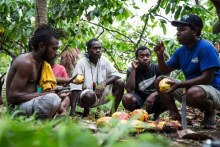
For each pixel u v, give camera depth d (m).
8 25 6.85
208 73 4.11
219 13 3.93
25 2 6.77
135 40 8.90
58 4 6.16
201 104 4.22
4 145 0.71
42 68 3.93
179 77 7.36
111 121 1.69
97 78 5.74
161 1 6.41
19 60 3.74
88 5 6.17
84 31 7.54
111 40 9.01
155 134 3.37
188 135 3.21
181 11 5.88
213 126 4.37
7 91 3.82
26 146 0.71
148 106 5.12
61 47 7.68
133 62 5.28
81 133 0.83
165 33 6.38
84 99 5.40
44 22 5.51
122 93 5.69
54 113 3.78
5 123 0.78
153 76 5.41
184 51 4.48
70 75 6.83
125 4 6.95
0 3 6.56
